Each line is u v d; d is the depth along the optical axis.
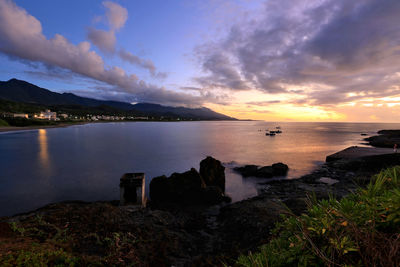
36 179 27.61
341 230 1.94
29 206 18.70
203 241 10.38
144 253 8.06
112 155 47.84
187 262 8.02
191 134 117.31
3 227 8.66
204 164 23.25
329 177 26.34
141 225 10.99
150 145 66.94
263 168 30.55
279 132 129.50
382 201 1.97
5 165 36.72
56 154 48.69
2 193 22.09
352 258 1.79
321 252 1.84
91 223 10.16
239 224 11.77
